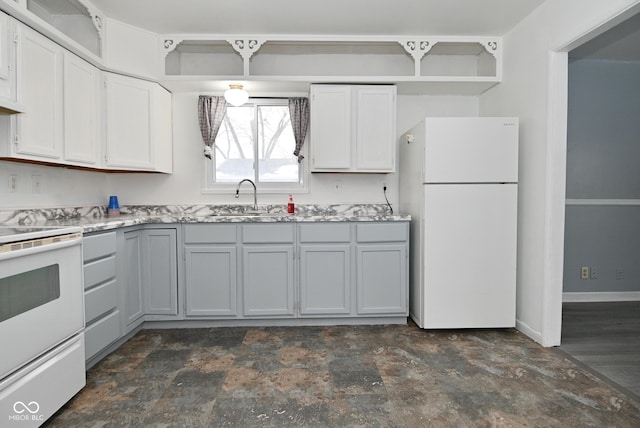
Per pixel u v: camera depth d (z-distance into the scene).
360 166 3.09
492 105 3.18
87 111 2.52
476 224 2.64
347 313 2.81
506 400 1.79
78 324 1.79
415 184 2.84
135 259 2.62
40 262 1.53
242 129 3.41
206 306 2.77
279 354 2.32
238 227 2.77
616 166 3.42
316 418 1.64
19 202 2.24
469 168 2.63
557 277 2.43
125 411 1.69
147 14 2.63
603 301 3.47
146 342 2.52
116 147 2.74
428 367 2.14
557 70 2.39
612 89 3.41
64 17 2.69
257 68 3.32
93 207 2.98
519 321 2.74
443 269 2.65
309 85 3.12
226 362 2.20
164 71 2.93
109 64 2.66
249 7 2.53
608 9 1.93
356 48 3.25
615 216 3.44
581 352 2.35
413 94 3.41
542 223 2.48
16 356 1.40
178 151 3.30
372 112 3.08
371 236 2.80
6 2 1.75
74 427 1.57
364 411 1.70
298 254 2.79
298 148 3.29
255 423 1.61
